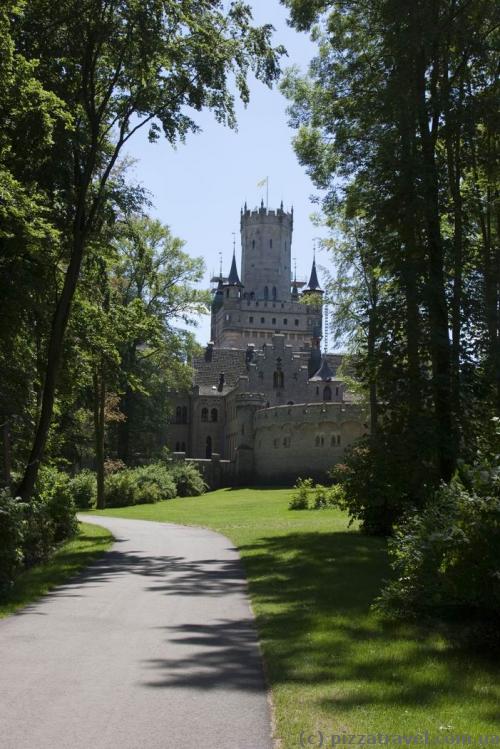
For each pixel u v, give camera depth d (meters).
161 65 23.28
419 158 22.81
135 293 51.81
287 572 17.53
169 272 52.50
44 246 21.64
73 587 15.70
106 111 24.80
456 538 10.43
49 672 8.82
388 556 20.25
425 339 22.31
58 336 22.70
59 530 26.14
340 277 39.44
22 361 24.92
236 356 111.19
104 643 10.38
